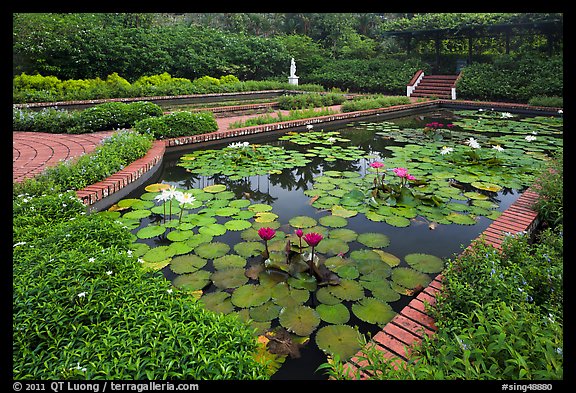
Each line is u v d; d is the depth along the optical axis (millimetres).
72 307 1724
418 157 5934
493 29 13992
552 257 2238
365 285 2537
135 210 3775
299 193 4477
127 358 1410
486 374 1312
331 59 19250
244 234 3295
